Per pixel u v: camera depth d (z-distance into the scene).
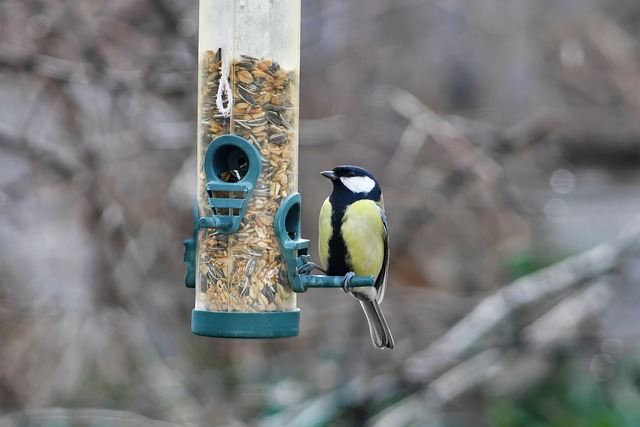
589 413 13.79
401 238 15.70
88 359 13.45
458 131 15.30
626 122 17.23
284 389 13.98
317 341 14.98
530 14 17.30
